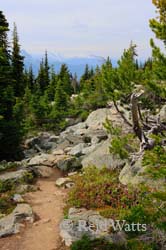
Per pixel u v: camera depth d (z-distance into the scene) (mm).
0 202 18016
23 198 19328
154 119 14414
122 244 12375
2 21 35125
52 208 17984
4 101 28141
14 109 30438
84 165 24672
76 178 22797
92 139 33812
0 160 28812
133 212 9852
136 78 13531
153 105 16828
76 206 17297
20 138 29922
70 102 59625
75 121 51375
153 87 9352
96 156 24250
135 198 16375
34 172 24375
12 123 28562
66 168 26156
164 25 8414
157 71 8977
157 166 9617
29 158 29203
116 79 17297
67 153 30438
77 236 13602
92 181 20500
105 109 45125
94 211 15930
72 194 19000
